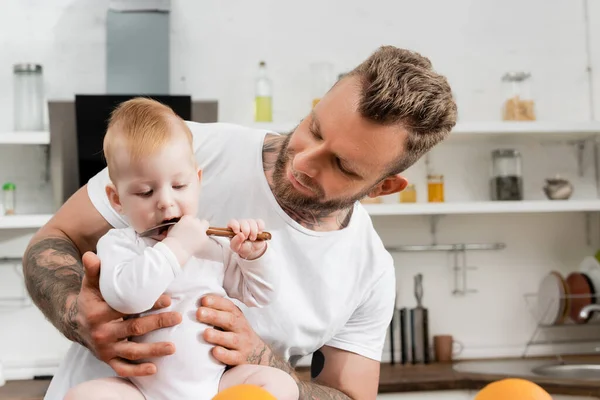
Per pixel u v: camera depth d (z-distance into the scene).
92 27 3.56
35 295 1.33
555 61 3.92
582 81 3.94
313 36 3.73
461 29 3.85
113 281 1.14
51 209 3.50
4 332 3.41
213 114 3.23
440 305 3.75
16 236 3.45
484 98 3.84
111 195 1.30
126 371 1.17
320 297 1.48
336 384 1.58
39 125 3.31
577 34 3.91
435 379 3.04
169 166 1.22
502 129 3.48
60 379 1.45
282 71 3.69
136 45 3.35
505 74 3.71
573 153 3.90
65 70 3.53
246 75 3.66
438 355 3.60
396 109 1.26
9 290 3.43
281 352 1.48
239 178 1.45
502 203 3.48
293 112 3.69
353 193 1.36
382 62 1.30
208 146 1.49
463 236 3.79
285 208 1.45
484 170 3.81
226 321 1.24
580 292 3.66
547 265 3.85
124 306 1.13
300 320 1.46
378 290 1.58
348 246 1.53
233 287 1.29
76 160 3.17
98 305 1.17
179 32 3.63
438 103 1.32
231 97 3.64
